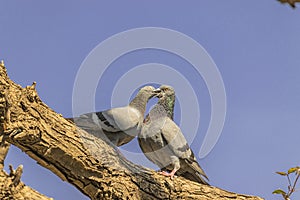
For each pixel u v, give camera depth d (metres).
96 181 12.44
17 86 11.74
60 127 12.11
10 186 9.75
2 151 10.92
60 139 11.94
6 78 11.48
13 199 9.73
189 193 13.63
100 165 12.53
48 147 11.66
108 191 12.49
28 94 11.74
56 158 11.94
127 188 12.82
